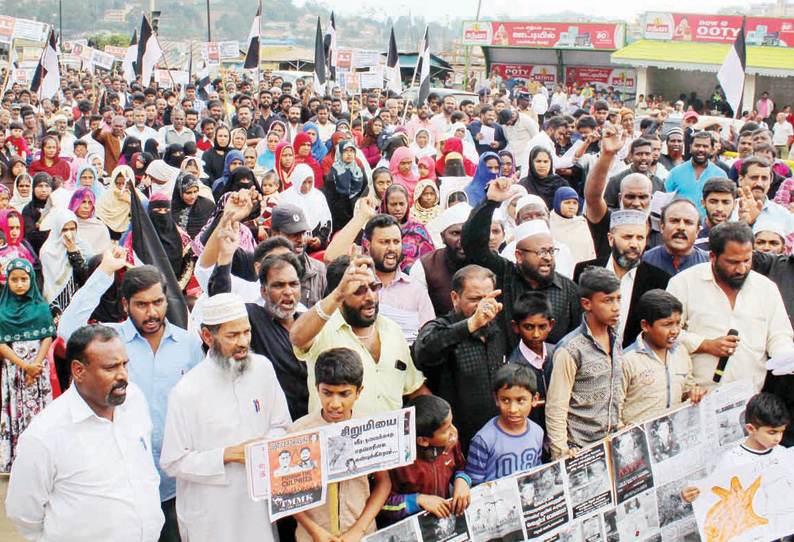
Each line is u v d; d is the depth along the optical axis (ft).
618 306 15.10
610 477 14.90
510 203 24.41
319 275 19.65
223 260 16.48
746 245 16.17
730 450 15.55
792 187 29.12
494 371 15.39
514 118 45.03
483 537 13.92
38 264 26.50
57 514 12.72
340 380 12.86
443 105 52.03
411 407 13.20
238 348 13.60
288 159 33.58
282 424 14.29
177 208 28.50
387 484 13.76
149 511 13.34
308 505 12.57
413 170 31.81
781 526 15.30
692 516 15.71
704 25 105.40
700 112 103.30
